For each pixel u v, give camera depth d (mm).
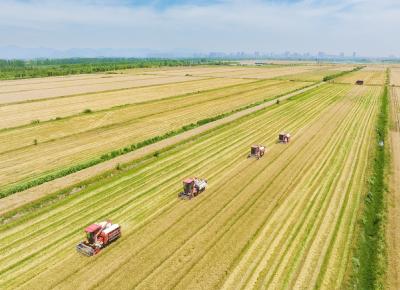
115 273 18875
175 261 19906
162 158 36812
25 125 48062
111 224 22219
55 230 22828
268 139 44656
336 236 22297
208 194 28547
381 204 26953
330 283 18062
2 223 23641
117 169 33219
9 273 18703
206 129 48375
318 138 44969
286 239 21984
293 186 30031
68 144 40531
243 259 20031
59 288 17656
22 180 30094
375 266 19609
